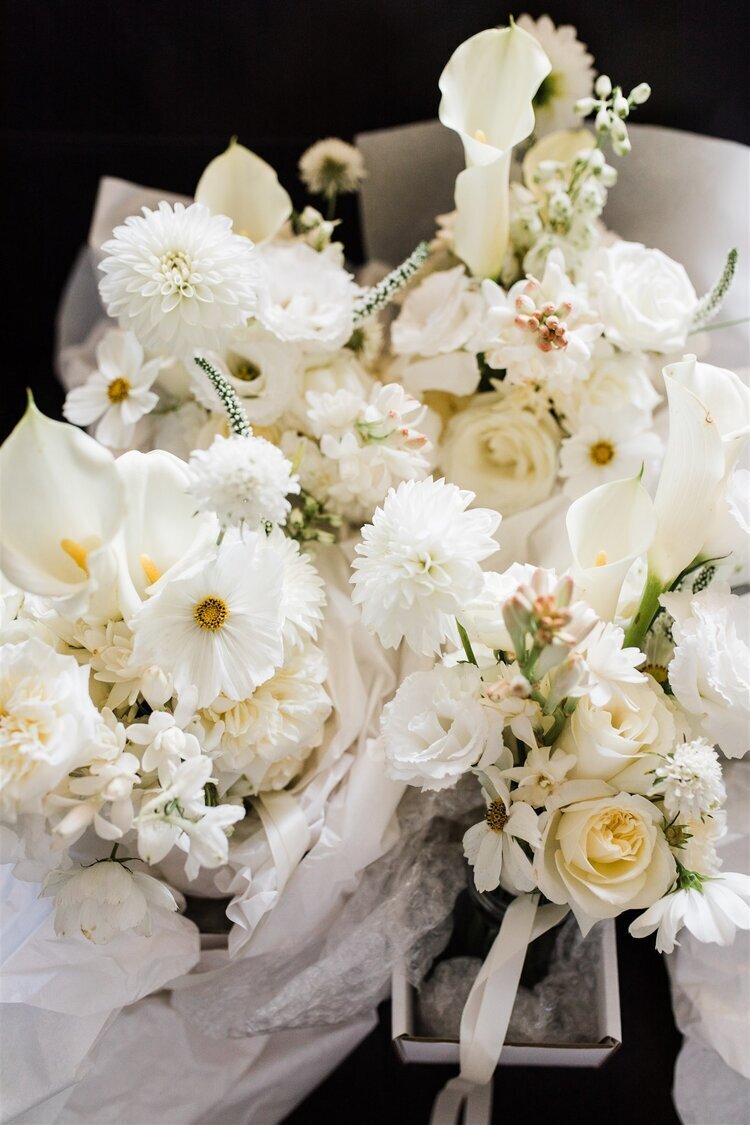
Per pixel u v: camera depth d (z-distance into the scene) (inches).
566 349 33.8
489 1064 33.4
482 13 41.8
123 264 31.4
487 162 34.3
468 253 37.3
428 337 36.9
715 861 30.6
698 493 30.3
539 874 30.2
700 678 30.2
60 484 28.8
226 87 43.6
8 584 32.1
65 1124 36.2
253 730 32.2
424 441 34.0
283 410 36.0
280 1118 38.4
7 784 28.0
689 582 33.7
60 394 48.2
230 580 29.7
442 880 36.2
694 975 36.1
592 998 36.0
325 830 34.6
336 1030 38.1
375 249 43.6
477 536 29.8
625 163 40.8
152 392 39.9
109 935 30.3
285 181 45.3
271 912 34.6
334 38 42.6
